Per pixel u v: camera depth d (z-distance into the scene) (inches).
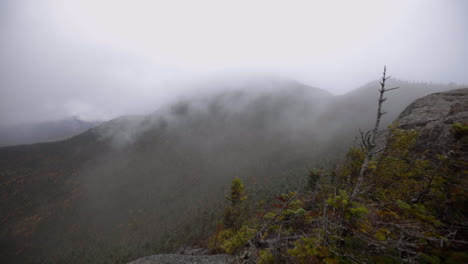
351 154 252.2
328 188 179.5
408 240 96.3
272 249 155.9
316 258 111.7
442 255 81.9
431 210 105.2
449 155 112.5
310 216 158.2
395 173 168.4
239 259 199.3
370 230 101.7
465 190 97.6
